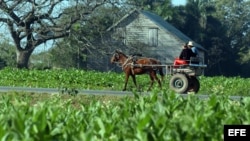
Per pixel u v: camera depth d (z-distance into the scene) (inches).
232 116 643.5
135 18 4714.6
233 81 3228.3
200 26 6658.5
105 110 780.0
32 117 636.7
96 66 4835.1
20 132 553.6
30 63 5009.8
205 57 6441.9
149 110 650.2
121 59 2289.6
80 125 643.5
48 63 4896.7
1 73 3166.8
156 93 834.8
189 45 2192.4
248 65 6815.9
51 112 687.7
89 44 4222.4
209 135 569.0
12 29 4151.1
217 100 753.0
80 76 3058.6
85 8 4109.3
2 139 527.8
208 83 3120.1
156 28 5260.8
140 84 2662.4
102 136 581.6
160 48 5280.5
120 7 4247.0
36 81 3016.7
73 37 4163.4
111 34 4311.0
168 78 2471.7
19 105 781.3
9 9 4077.3
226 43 6697.8
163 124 577.9
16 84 2723.9
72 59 4736.7
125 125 597.9
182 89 2156.7
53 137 560.1
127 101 798.5
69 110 794.2
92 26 4185.5
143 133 542.0
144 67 2253.9
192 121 601.9
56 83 2824.8
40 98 1859.0
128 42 4441.4
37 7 4055.1
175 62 2197.3
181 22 6633.9
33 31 4146.2
